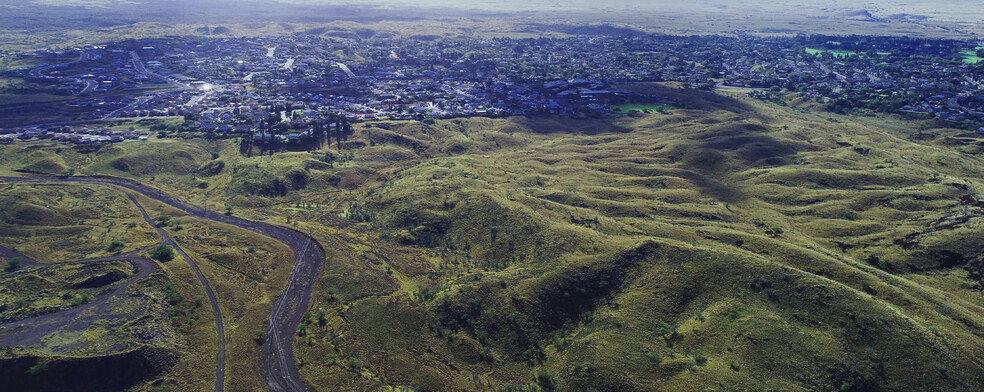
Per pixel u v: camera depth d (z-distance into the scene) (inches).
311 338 3809.1
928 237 5093.5
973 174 6998.0
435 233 5428.2
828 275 4234.7
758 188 6614.2
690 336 3617.1
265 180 6820.9
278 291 4384.8
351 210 6136.8
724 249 4623.5
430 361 3572.8
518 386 3410.4
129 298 3996.1
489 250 4985.2
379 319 3909.9
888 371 3206.2
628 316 3843.5
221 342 3774.6
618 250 4512.8
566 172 7421.3
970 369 3196.4
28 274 4232.3
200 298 4190.5
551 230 4990.2
